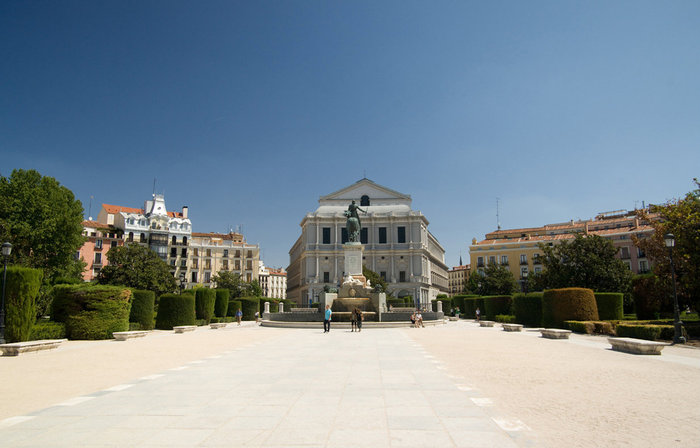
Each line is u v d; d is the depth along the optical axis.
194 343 24.70
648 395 10.31
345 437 7.21
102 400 10.02
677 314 22.56
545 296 33.81
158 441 7.07
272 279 191.25
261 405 9.41
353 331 32.88
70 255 53.75
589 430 7.60
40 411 9.06
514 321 40.59
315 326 37.25
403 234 121.69
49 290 35.72
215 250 113.69
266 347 21.95
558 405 9.34
